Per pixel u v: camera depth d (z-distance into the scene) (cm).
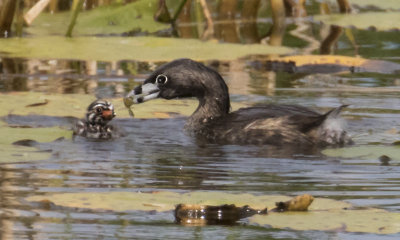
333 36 2252
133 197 902
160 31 2275
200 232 841
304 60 1867
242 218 876
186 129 1376
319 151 1221
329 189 1003
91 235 830
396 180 1050
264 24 2384
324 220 824
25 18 2081
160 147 1251
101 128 1318
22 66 1923
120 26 2200
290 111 1345
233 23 2394
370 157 1174
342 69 1850
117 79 1769
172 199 895
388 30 2359
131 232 838
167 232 844
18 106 1421
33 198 945
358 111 1461
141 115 1416
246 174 1082
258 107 1386
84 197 898
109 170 1095
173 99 1568
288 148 1241
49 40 2045
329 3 2617
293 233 848
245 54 1877
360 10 2547
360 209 878
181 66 1430
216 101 1396
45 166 1108
